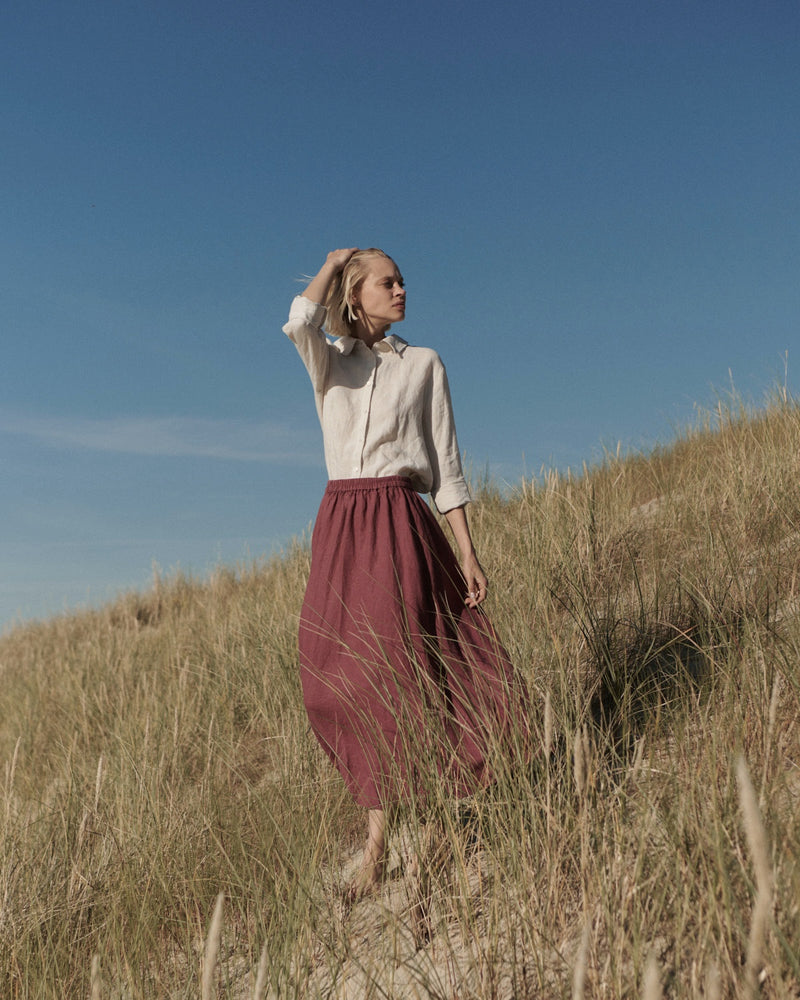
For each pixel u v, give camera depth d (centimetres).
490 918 175
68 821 312
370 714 222
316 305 242
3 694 694
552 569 370
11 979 230
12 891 266
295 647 454
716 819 159
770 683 222
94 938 243
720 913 146
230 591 831
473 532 491
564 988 153
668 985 148
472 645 237
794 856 150
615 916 158
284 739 329
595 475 557
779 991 123
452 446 255
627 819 193
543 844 187
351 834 263
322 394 250
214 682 474
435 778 213
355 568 235
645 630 306
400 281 253
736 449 512
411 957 179
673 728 225
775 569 310
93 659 671
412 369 249
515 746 210
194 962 211
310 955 184
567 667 279
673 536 401
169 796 318
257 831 262
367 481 240
